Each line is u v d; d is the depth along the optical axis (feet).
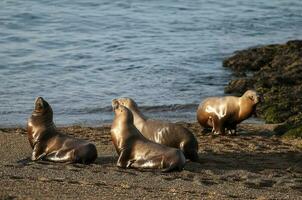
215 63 226.99
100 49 247.29
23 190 85.05
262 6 339.16
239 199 88.69
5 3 320.29
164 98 183.83
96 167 102.99
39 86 194.39
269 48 230.68
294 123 145.79
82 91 190.29
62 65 221.46
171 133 111.04
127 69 217.56
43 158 105.29
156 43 258.98
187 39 267.80
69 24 289.12
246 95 136.87
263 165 110.32
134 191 88.94
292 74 194.49
